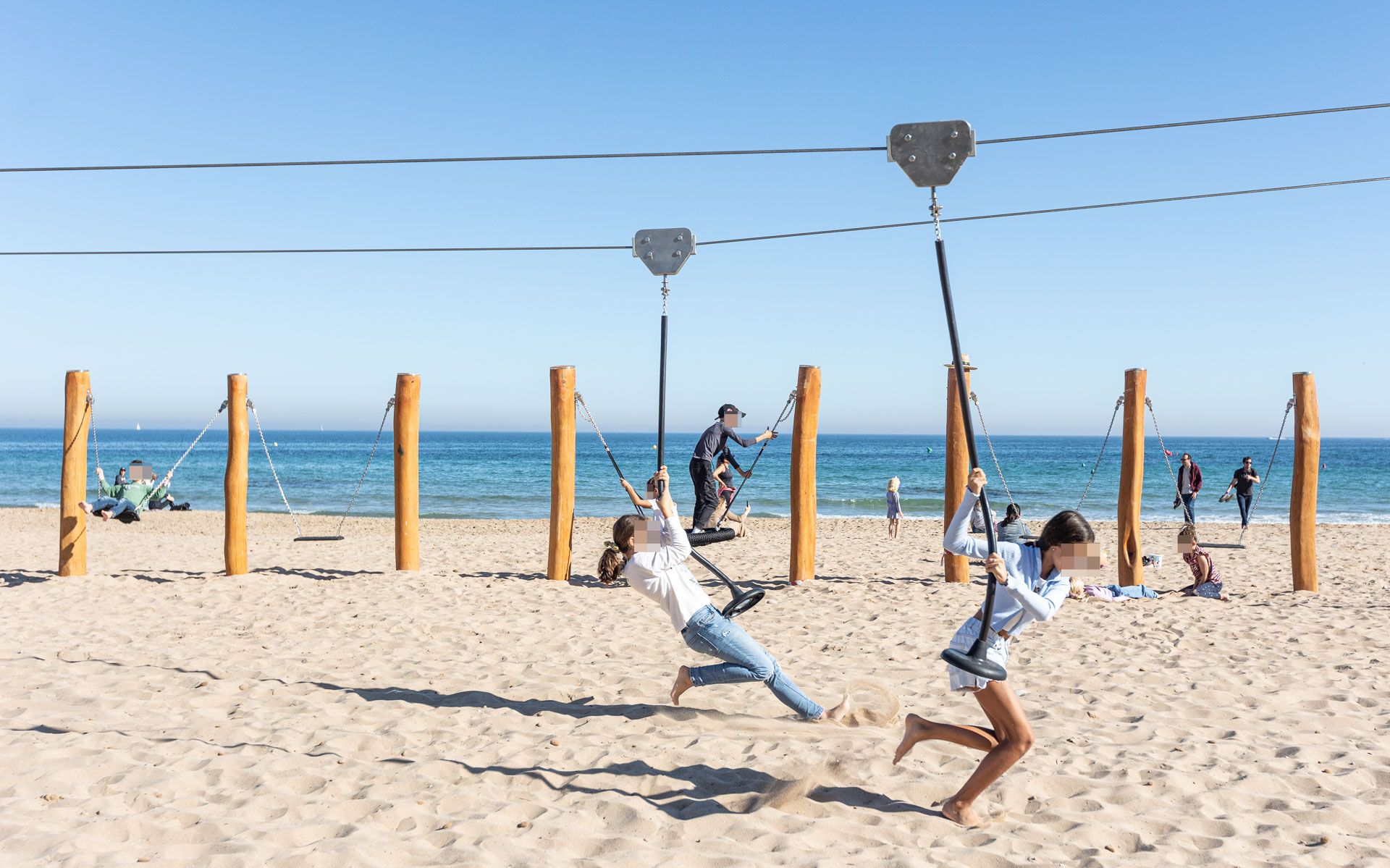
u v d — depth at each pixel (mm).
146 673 6816
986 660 3859
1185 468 16906
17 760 4848
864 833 4031
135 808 4258
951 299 4379
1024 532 11555
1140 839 3947
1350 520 28359
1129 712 5965
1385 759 4977
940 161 4547
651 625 8852
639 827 4105
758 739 5301
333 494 40688
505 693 6363
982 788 4086
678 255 6773
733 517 19469
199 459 76500
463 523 25922
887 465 68938
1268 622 8969
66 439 11805
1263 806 4355
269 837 3918
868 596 10656
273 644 7895
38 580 11844
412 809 4250
